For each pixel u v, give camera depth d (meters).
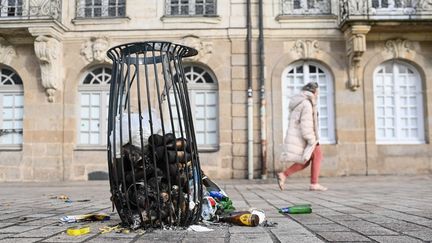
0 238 3.63
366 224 4.38
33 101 16.03
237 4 16.16
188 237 3.56
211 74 16.28
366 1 15.24
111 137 3.97
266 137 15.79
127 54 3.84
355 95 15.86
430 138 15.84
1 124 16.31
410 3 15.62
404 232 3.85
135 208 3.94
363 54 15.90
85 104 16.31
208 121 16.17
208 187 4.86
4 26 15.16
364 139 15.77
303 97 9.95
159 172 3.86
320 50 15.98
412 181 13.66
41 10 15.61
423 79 16.08
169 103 3.80
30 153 15.92
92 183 14.68
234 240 3.43
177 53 3.94
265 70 15.99
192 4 16.28
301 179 15.15
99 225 4.34
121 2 16.36
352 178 14.95
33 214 5.68
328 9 16.12
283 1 16.17
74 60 16.11
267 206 6.48
